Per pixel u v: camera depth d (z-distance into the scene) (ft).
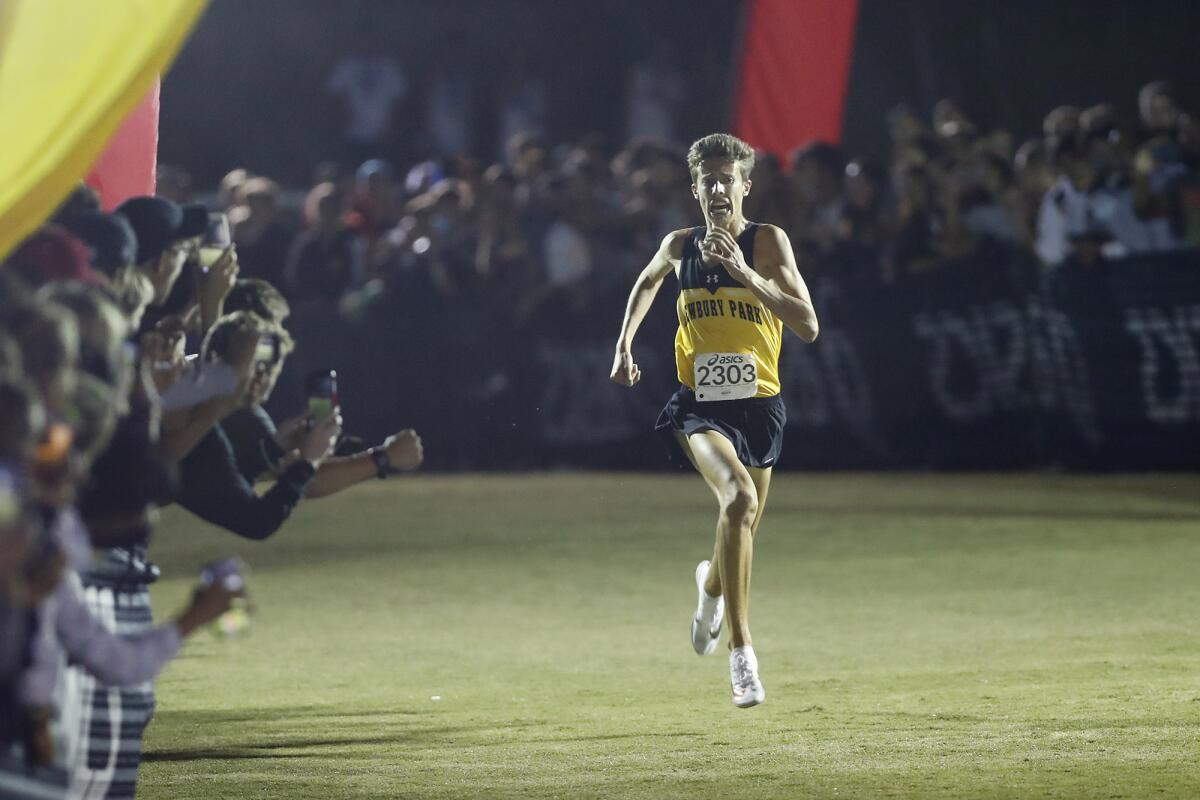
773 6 190.08
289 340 62.34
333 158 314.76
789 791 62.80
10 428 39.04
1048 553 131.54
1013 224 185.98
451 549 142.72
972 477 184.03
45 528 40.04
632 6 316.81
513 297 200.54
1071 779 63.67
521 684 87.51
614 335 198.59
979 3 298.76
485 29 317.42
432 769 67.72
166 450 55.88
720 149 82.69
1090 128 180.45
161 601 119.24
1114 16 296.51
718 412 82.84
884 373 190.80
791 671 89.25
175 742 73.82
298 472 61.11
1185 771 64.54
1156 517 149.79
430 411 201.87
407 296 200.13
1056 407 185.37
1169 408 179.93
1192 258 177.06
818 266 191.01
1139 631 98.48
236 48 319.47
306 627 107.04
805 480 186.29
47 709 40.45
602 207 201.46
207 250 64.64
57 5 51.37
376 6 319.06
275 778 66.64
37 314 42.32
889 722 75.31
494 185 200.54
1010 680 84.69
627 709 80.23
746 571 77.77
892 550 135.44
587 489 184.96
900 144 196.85
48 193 51.21
